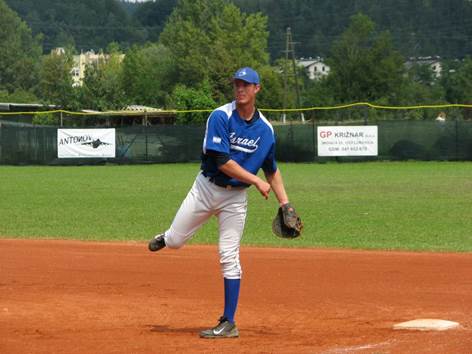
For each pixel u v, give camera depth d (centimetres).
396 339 1239
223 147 1214
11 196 4144
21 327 1352
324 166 6275
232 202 1251
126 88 13512
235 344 1222
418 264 2069
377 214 3306
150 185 4769
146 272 1945
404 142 6581
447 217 3200
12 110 9181
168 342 1240
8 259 2159
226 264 1271
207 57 13312
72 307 1531
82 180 5175
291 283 1795
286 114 9750
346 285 1769
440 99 13912
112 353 1172
